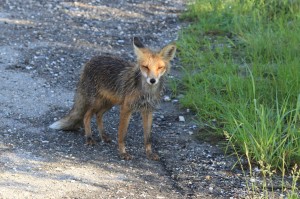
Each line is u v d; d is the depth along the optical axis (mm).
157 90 12281
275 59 16984
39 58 17797
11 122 13820
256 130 12344
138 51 11961
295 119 12492
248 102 14383
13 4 22469
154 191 11094
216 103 14250
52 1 23219
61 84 16234
